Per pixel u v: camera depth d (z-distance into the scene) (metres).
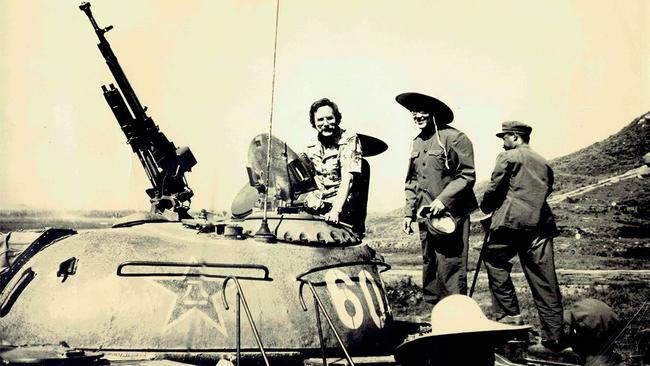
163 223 6.44
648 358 7.80
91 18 6.86
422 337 5.25
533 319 8.22
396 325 7.04
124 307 5.51
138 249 5.85
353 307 6.08
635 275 8.80
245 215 7.06
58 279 5.69
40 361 4.89
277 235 6.31
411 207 7.56
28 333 5.47
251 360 5.52
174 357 5.40
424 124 7.42
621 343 8.00
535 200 7.41
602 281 8.76
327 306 5.95
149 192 6.89
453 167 7.27
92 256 5.81
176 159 6.89
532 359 7.16
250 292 5.76
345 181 6.99
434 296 7.54
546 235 7.45
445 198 7.07
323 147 7.34
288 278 5.94
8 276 6.14
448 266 7.27
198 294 5.65
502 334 5.21
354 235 6.83
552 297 7.33
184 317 5.53
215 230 6.28
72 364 4.98
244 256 5.95
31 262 5.98
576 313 6.17
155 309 5.52
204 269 5.77
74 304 5.53
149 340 5.42
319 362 5.58
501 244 7.48
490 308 8.30
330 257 6.26
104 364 5.07
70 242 6.04
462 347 5.16
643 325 8.29
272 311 5.71
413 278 8.80
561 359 7.10
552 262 7.39
